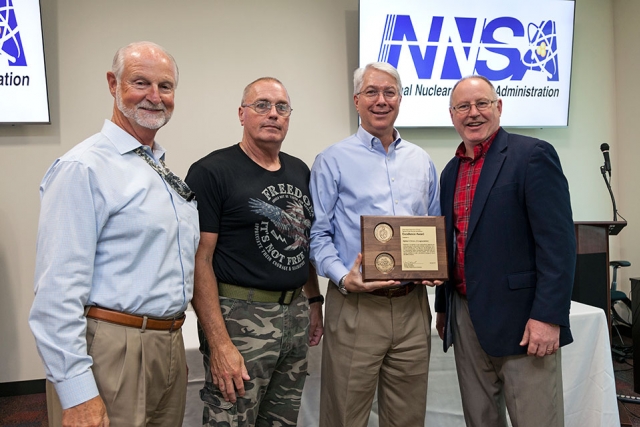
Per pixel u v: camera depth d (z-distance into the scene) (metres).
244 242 1.46
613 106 3.61
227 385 1.39
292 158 1.75
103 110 2.85
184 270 1.26
